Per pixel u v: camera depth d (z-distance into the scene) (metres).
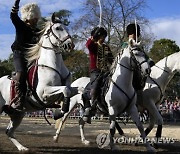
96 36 8.58
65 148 9.07
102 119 27.83
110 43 29.64
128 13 29.69
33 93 7.39
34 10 7.67
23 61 7.58
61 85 7.41
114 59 8.45
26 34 7.62
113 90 8.06
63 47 7.20
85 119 8.30
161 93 9.34
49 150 8.59
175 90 42.66
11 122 8.42
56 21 7.46
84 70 35.78
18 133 13.36
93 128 17.81
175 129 17.38
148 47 30.86
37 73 7.35
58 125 10.42
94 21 30.64
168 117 26.88
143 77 8.32
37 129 16.33
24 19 7.68
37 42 7.72
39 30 7.77
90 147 9.30
